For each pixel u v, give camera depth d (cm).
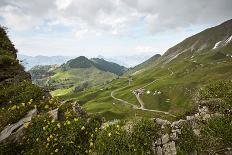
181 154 1278
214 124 1354
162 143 1316
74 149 1339
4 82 1931
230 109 1456
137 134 1313
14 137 1394
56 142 1352
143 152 1265
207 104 1547
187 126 1381
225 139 1305
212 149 1296
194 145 1309
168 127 1373
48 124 1412
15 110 1568
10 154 1347
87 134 1416
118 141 1303
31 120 1454
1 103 1698
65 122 1413
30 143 1373
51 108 1612
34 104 1628
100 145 1314
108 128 1375
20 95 1697
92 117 1550
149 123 1364
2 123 1508
